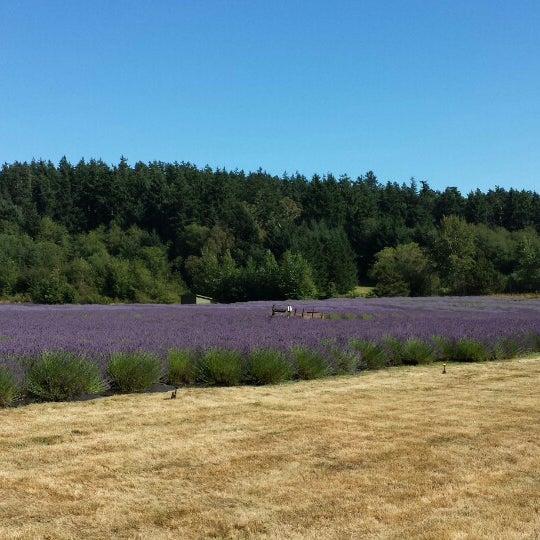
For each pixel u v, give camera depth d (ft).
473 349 49.80
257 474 18.04
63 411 27.66
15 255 277.23
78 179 367.86
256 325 65.62
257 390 34.42
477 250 262.88
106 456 19.77
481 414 27.17
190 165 433.89
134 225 331.16
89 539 13.47
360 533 13.88
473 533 13.89
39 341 40.83
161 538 13.57
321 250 283.79
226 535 13.75
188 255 308.19
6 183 369.91
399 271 254.68
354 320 76.38
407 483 17.38
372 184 541.34
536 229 376.27
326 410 27.96
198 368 37.01
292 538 13.60
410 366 46.83
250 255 289.74
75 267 263.49
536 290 247.50
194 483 17.20
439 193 454.81
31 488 16.62
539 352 57.62
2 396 28.78
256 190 397.60
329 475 18.03
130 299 263.49
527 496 16.42
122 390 33.71
